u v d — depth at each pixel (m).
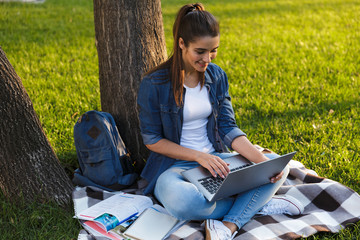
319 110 4.59
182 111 2.83
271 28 8.30
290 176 3.31
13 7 9.34
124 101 3.36
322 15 9.44
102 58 3.34
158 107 2.85
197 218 2.65
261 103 4.78
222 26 8.52
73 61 6.28
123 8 3.16
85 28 8.05
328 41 7.21
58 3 10.32
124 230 2.68
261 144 3.93
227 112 3.03
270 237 2.59
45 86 5.32
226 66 6.05
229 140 2.97
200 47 2.57
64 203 2.97
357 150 3.75
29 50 6.64
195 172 2.77
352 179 3.31
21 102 2.77
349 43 7.05
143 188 3.25
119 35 3.22
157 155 2.99
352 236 2.68
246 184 2.59
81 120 3.16
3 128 2.71
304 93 5.07
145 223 2.68
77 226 2.79
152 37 3.32
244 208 2.69
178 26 2.65
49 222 2.81
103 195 3.04
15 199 2.90
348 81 5.36
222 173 2.69
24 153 2.83
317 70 5.82
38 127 2.91
